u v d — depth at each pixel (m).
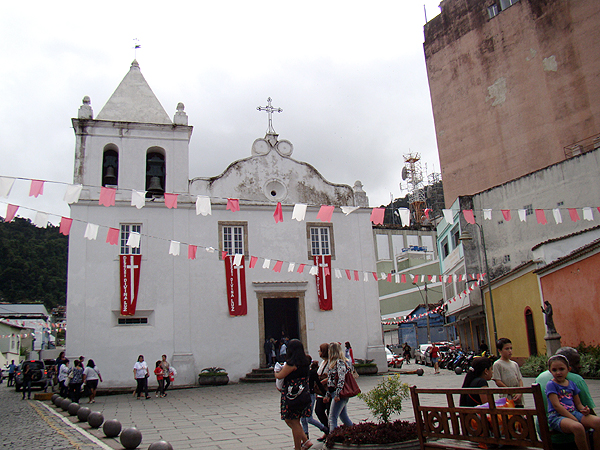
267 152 25.31
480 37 35.00
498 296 25.42
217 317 22.56
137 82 25.25
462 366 25.67
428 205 61.47
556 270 19.00
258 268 23.64
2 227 69.25
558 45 31.02
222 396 17.67
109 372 20.81
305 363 7.07
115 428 9.73
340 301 24.33
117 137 23.42
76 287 21.12
